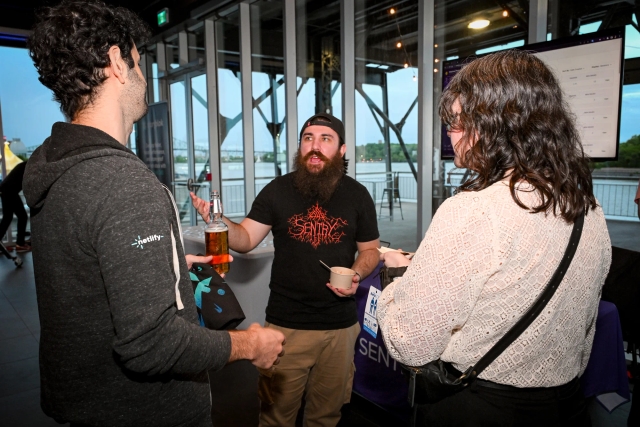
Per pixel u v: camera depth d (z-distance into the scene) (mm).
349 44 3953
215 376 2541
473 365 761
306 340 1550
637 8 3076
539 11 2746
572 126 756
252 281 2596
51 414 748
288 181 1672
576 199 722
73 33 706
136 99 810
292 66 4473
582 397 850
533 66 746
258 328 860
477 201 722
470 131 768
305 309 1557
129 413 738
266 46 5129
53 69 716
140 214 650
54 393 731
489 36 4297
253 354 813
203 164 5965
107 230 630
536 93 725
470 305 705
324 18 4883
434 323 717
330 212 1607
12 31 5672
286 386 1559
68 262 681
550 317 724
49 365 731
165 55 6250
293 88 4508
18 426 2053
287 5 4375
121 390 730
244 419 2102
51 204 677
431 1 3260
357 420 2133
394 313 791
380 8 4844
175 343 645
